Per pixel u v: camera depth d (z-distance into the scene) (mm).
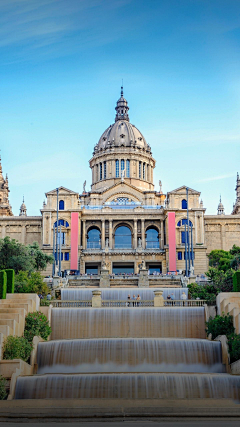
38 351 52375
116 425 35719
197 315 60531
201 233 120938
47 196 122875
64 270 116188
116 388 43281
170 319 60156
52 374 44562
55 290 78000
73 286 92000
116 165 146875
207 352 51438
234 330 54125
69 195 122625
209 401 39531
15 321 51312
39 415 37750
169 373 44125
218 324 55031
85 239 122188
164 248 118312
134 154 146875
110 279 92688
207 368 50969
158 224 124188
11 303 57969
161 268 119625
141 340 51656
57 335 59625
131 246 124000
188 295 77375
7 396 42875
